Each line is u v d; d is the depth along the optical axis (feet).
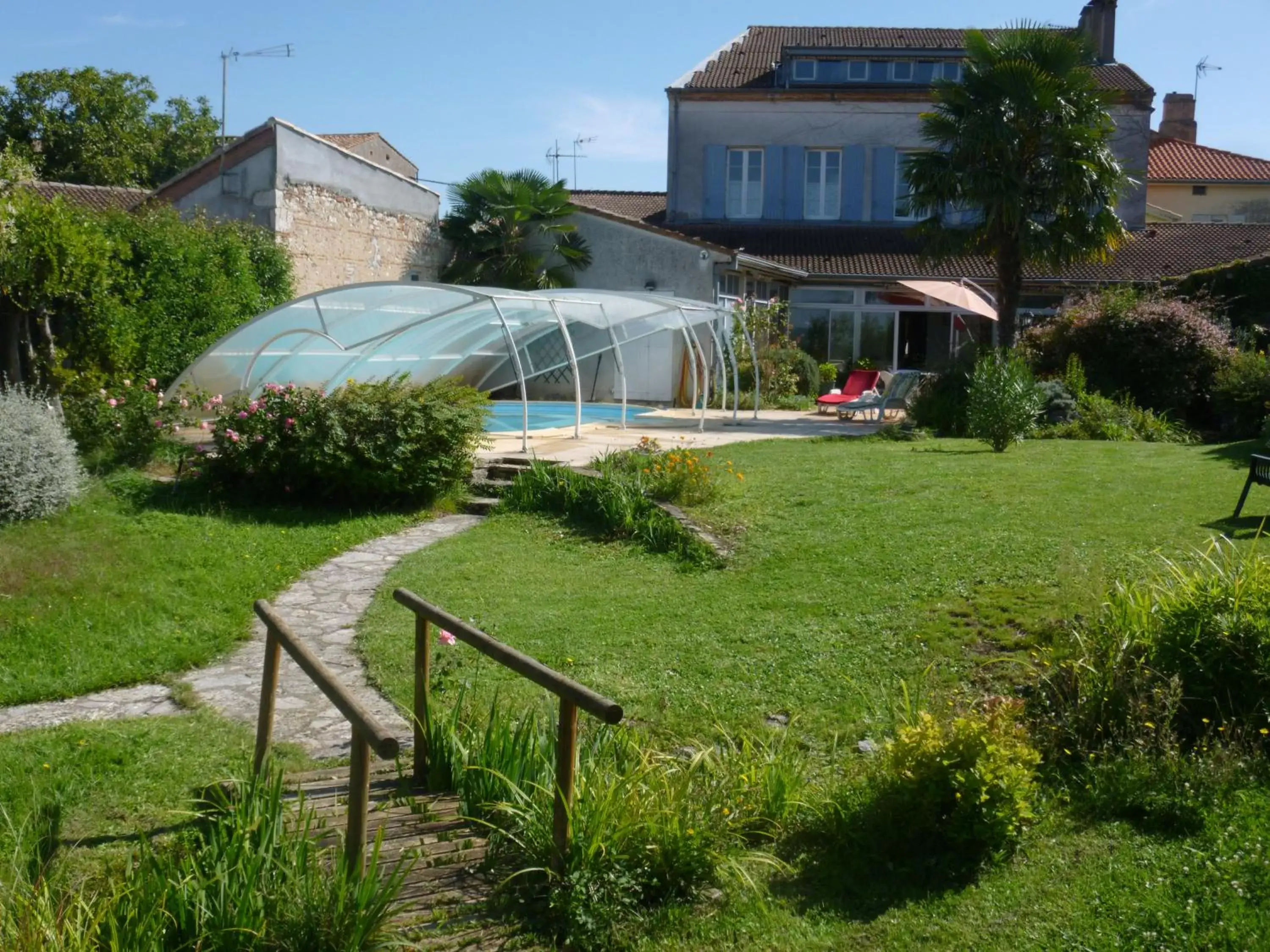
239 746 22.43
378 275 85.87
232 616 31.78
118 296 55.93
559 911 14.79
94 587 32.30
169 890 13.66
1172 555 29.81
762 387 87.45
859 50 107.55
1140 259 99.19
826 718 22.58
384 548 40.29
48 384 49.14
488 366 85.25
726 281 92.63
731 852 16.61
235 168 73.97
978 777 16.61
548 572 35.60
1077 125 69.77
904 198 77.66
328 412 44.91
